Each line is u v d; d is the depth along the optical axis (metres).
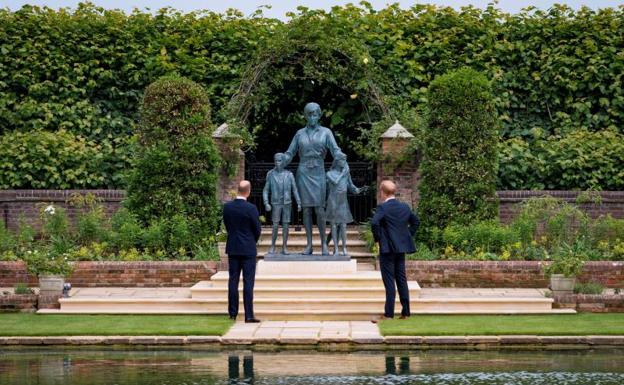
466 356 11.62
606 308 15.22
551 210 19.42
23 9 22.94
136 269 17.48
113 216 19.48
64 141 21.72
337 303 15.01
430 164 19.72
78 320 14.12
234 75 22.70
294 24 21.27
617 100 22.44
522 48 22.73
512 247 18.39
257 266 16.42
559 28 22.89
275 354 11.79
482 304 15.17
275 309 14.95
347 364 10.97
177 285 17.52
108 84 22.95
